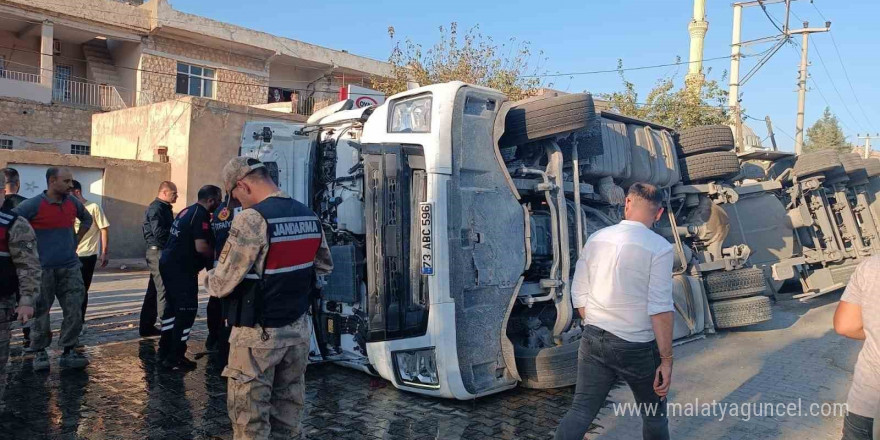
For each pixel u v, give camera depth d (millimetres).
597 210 6555
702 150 7770
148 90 24172
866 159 10484
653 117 18328
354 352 5535
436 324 4656
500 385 4969
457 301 4707
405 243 4785
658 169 7246
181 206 17250
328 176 5898
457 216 4738
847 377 5836
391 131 5145
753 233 8758
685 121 17938
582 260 3660
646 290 3375
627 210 3625
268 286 3396
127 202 17234
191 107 17188
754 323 7496
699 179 7809
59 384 5402
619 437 4426
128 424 4516
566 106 5258
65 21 22500
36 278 4379
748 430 4562
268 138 6215
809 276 9508
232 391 3391
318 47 28453
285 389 3605
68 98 23984
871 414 2967
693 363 6320
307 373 5898
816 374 5938
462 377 4719
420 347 4781
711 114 18453
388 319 4676
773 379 5785
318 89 29656
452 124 4793
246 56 26641
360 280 5297
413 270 4820
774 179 9672
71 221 5844
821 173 9180
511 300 5051
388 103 5254
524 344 5551
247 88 26672
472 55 20844
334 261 5391
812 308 9375
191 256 5953
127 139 19891
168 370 5887
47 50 22266
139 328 7434
